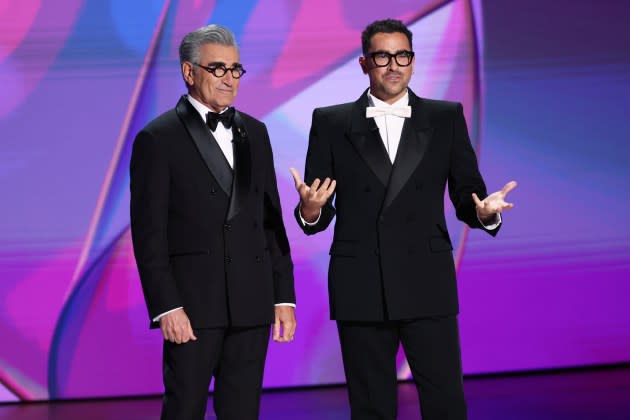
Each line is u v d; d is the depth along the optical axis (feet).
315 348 37.86
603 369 38.88
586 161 38.68
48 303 36.63
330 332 37.93
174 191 19.89
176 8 36.76
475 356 38.42
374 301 21.95
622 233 38.83
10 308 36.50
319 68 37.29
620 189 38.83
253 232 20.36
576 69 38.52
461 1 37.83
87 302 36.81
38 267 36.50
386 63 21.86
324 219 22.39
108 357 36.96
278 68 37.09
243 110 36.96
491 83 38.01
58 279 36.63
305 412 33.32
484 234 38.32
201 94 20.22
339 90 37.42
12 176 36.29
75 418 33.50
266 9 37.06
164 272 19.38
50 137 36.40
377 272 21.98
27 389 36.65
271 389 37.76
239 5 36.96
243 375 20.17
